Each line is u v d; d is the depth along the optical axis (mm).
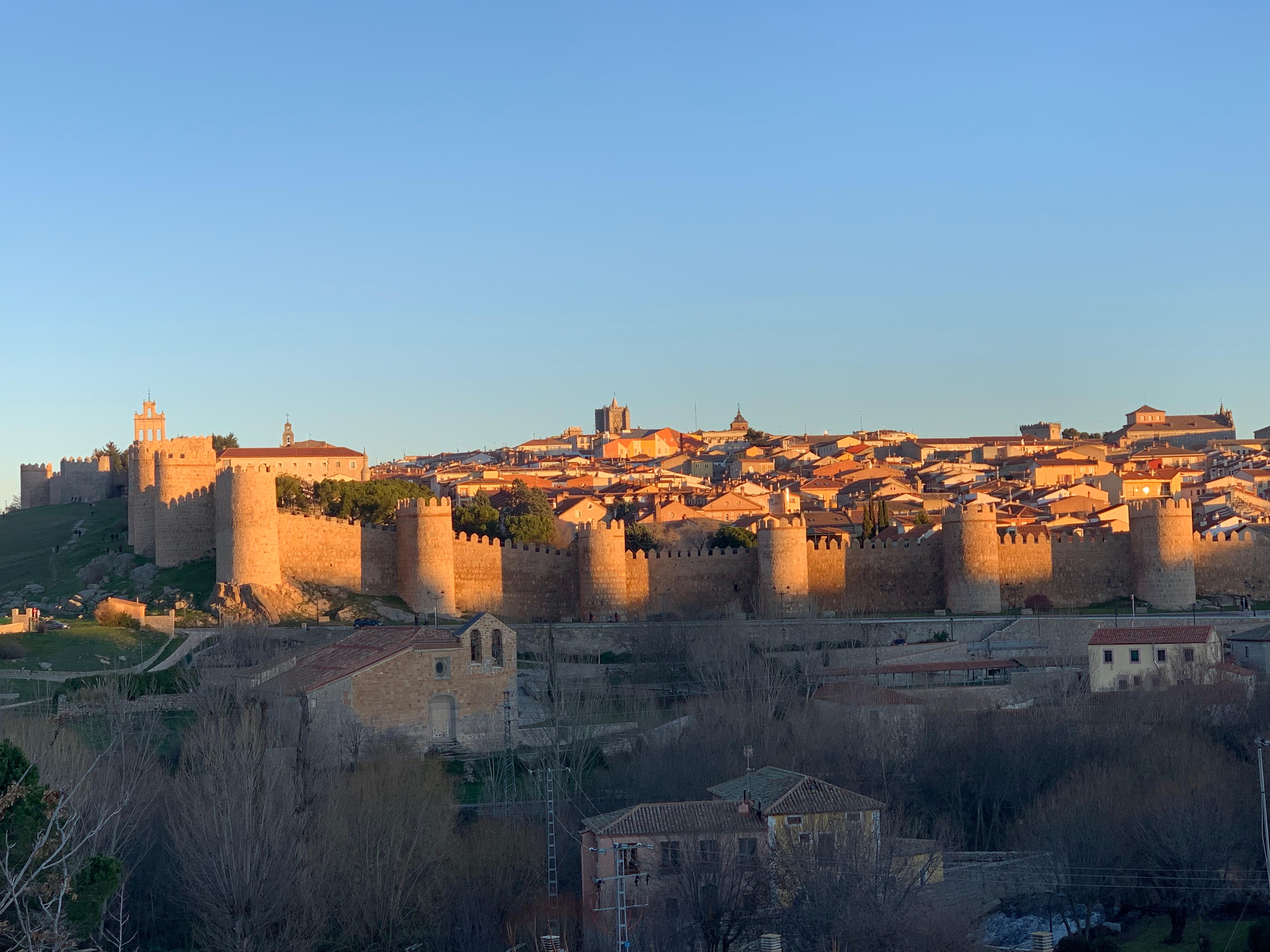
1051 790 89188
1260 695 102812
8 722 83188
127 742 87812
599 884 73375
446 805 81312
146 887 76750
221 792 73375
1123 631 121250
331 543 145750
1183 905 77250
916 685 122188
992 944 76812
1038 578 158875
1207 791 82500
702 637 132625
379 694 98062
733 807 77438
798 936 69375
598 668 127938
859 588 158250
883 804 78625
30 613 128375
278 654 116500
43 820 48438
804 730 97938
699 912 70188
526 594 153375
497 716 101938
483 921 74312
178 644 123312
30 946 43281
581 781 90750
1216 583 161375
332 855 73938
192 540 149750
